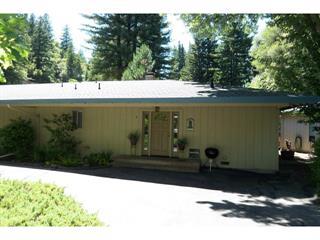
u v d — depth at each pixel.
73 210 5.16
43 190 5.98
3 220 4.34
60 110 16.17
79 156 15.36
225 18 17.27
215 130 14.52
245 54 42.16
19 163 14.92
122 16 38.72
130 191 9.86
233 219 7.52
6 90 17.69
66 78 52.06
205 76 43.69
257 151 14.04
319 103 12.51
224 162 14.36
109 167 14.14
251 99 12.05
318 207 8.73
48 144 15.94
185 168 13.52
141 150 15.30
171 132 15.05
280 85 16.88
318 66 13.70
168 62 39.69
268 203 9.06
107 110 15.70
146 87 15.77
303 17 14.48
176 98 12.59
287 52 21.42
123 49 38.06
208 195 9.74
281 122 25.50
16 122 15.91
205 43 43.97
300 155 20.89
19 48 3.79
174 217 7.53
